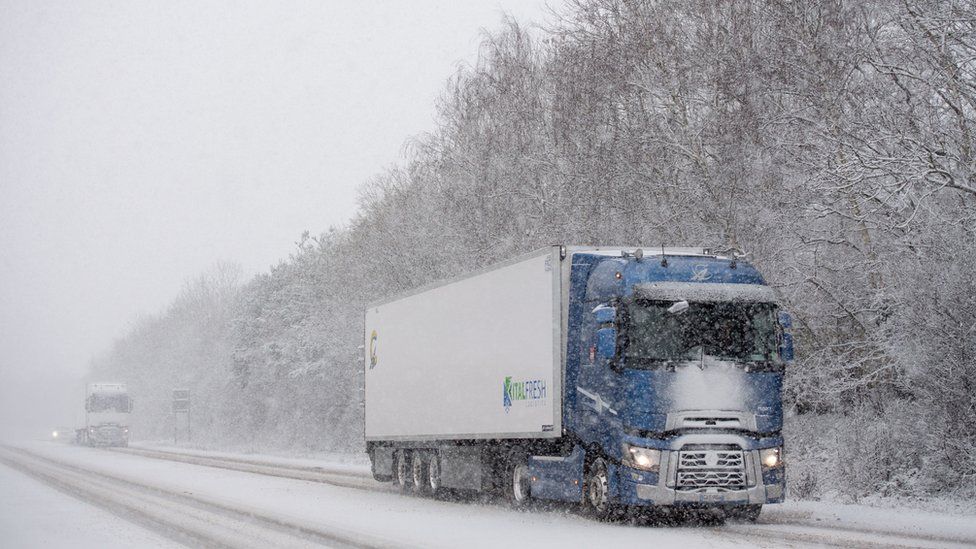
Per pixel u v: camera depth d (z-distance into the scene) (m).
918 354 21.34
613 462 16.98
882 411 24.31
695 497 16.41
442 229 42.28
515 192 37.12
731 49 26.09
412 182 45.78
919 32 20.69
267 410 77.06
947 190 21.69
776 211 25.33
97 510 23.56
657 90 28.61
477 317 22.16
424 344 25.39
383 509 21.66
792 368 26.02
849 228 25.11
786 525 16.92
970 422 20.53
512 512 20.20
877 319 24.47
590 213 31.72
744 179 26.25
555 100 33.34
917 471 21.23
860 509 19.08
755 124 25.44
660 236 29.50
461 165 39.78
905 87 20.88
